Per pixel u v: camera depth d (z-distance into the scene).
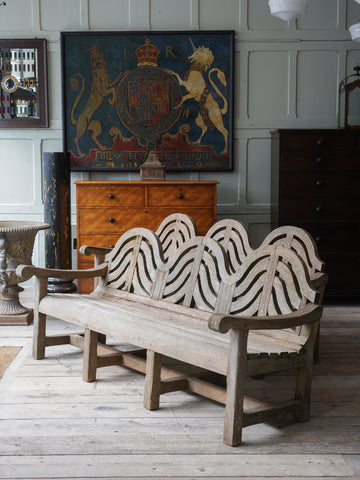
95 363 3.67
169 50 6.50
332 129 6.02
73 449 2.73
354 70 6.44
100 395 3.45
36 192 6.64
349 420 3.11
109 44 6.47
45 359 4.12
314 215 6.11
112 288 4.12
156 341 3.14
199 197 5.99
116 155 6.61
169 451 2.72
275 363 2.88
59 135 6.60
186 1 6.48
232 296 3.30
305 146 6.04
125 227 5.98
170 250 4.33
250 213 6.72
